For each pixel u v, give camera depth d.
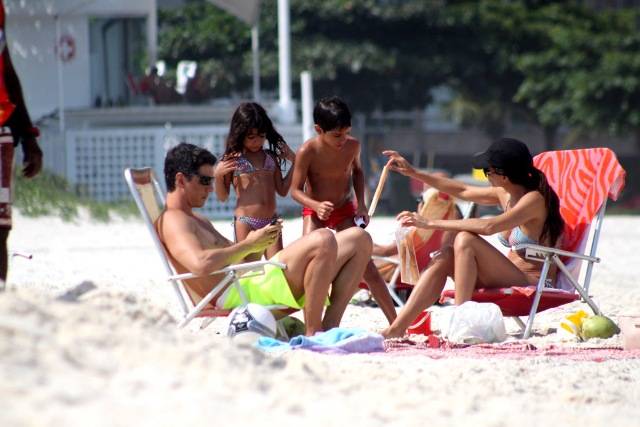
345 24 158.62
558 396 19.33
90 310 16.77
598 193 29.16
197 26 155.12
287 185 29.78
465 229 27.31
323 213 27.78
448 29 160.38
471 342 25.84
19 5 96.56
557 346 25.64
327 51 154.88
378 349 23.84
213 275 26.16
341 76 160.75
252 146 29.03
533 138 198.38
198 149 26.06
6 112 23.12
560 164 30.30
